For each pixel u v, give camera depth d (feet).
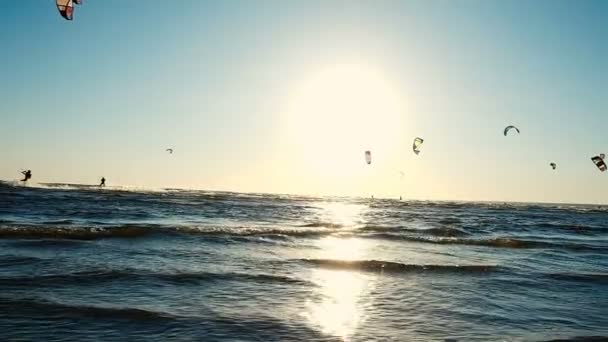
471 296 31.09
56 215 86.22
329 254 49.34
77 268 34.06
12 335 19.56
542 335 22.45
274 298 28.22
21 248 42.34
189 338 19.98
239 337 20.44
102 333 20.30
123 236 54.44
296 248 53.11
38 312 22.86
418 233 80.28
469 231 93.86
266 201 250.57
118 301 25.58
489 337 21.85
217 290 29.58
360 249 54.90
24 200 122.11
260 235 62.54
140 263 37.81
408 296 30.40
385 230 82.64
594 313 27.76
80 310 23.47
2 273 31.22
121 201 149.48
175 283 30.89
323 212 157.58
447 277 37.96
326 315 24.89
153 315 23.08
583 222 164.76
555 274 41.50
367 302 28.30
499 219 152.35
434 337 21.59
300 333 21.49
